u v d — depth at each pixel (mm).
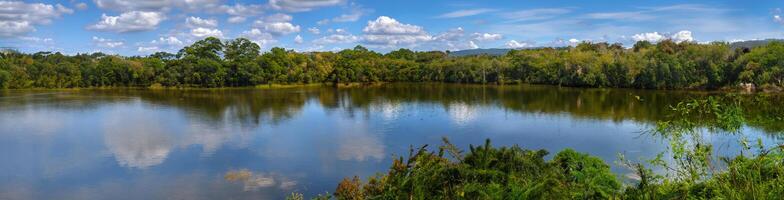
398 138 37812
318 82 114000
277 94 83875
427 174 7281
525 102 62531
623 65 82062
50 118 51188
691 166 7023
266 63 108500
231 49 111250
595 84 86750
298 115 52656
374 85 110812
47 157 31781
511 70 103625
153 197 23734
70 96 81188
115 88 102812
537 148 33625
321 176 26844
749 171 5629
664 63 75062
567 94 73625
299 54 121625
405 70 119938
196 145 35250
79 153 32844
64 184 25891
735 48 76375
